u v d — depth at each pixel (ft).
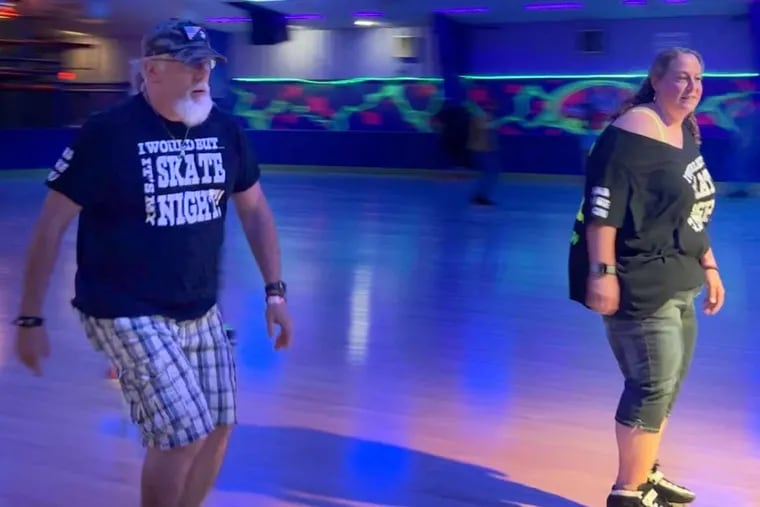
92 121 7.27
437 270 23.93
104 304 7.33
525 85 61.52
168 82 7.25
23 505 9.56
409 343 16.38
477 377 14.29
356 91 67.62
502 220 35.63
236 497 9.77
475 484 10.16
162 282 7.41
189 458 7.43
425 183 55.42
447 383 13.97
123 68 76.43
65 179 7.25
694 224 8.66
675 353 8.65
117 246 7.30
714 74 58.29
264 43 67.00
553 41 63.21
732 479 10.30
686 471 10.52
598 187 8.48
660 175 8.39
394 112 66.23
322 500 9.71
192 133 7.51
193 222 7.50
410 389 13.66
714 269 9.62
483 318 18.38
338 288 21.45
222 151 7.72
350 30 69.82
